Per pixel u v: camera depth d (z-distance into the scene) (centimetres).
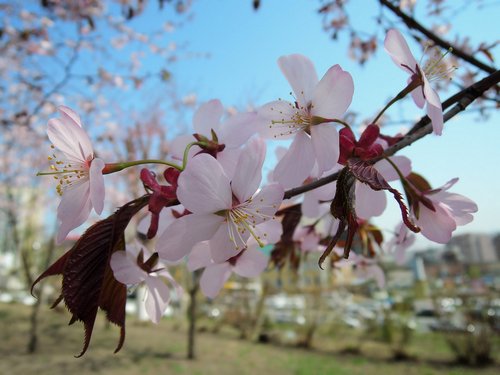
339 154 10
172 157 13
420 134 11
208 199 9
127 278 8
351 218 9
